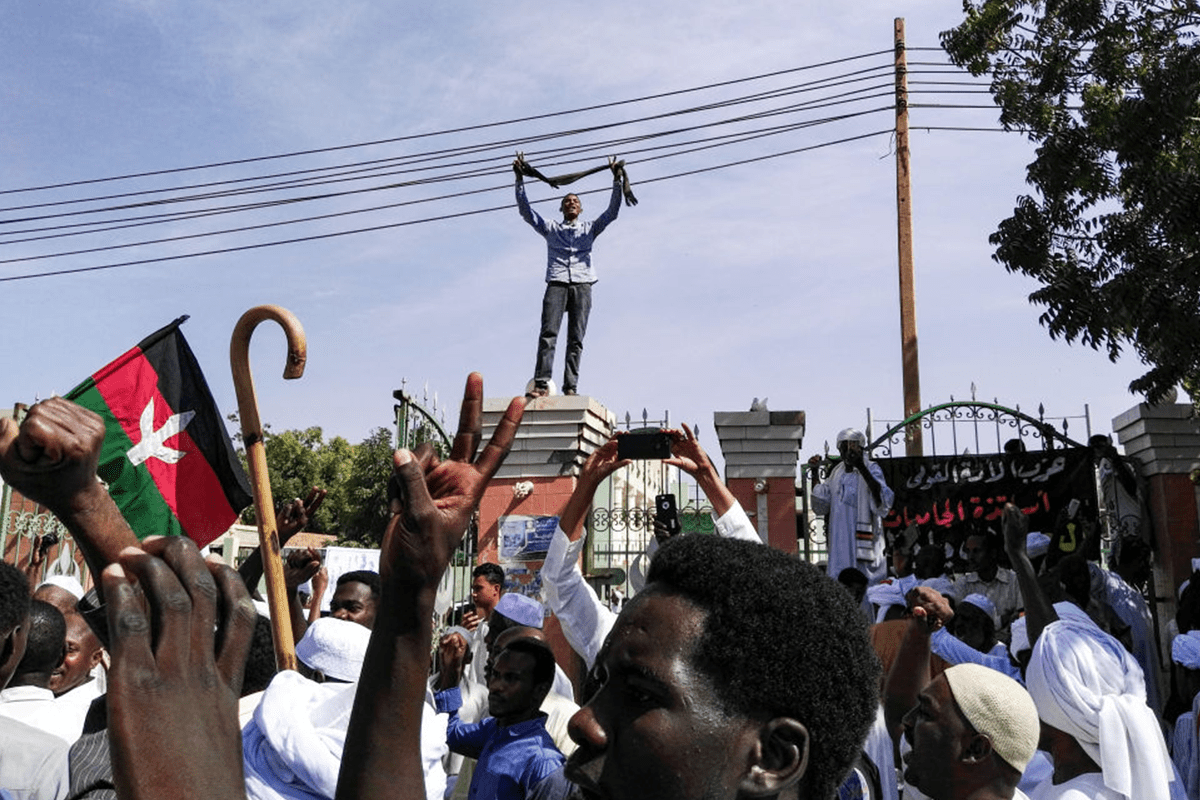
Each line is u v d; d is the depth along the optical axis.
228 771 1.05
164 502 5.96
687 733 1.33
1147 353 11.16
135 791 1.00
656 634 1.38
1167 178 10.40
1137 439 11.89
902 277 15.38
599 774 1.37
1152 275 10.80
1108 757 3.11
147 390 6.05
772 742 1.36
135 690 1.02
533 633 3.95
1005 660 5.02
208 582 1.10
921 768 2.80
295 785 3.02
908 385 14.96
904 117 15.90
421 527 1.44
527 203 12.39
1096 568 9.05
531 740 3.86
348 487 29.25
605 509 11.53
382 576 1.46
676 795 1.33
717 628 1.36
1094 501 11.37
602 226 12.51
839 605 1.44
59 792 3.14
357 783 1.42
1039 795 3.40
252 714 3.30
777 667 1.35
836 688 1.39
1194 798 4.72
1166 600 11.24
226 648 1.14
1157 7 11.44
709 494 3.75
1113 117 10.91
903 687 3.71
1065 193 11.38
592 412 11.95
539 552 11.34
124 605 1.05
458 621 10.15
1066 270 11.27
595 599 3.87
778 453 11.73
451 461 1.52
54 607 3.81
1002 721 2.71
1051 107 11.62
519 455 11.73
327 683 3.49
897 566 9.45
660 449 3.79
